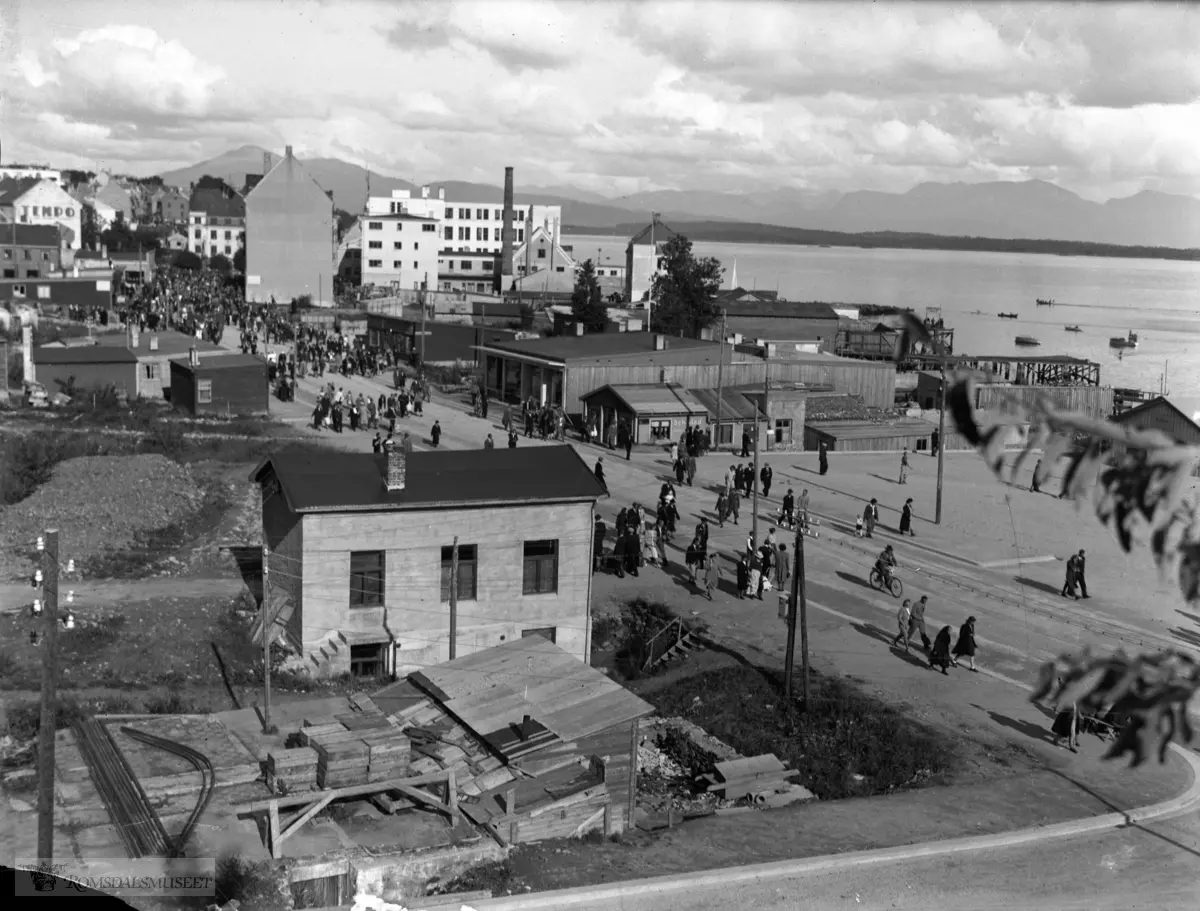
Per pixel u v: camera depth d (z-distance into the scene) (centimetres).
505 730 2941
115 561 4431
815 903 2362
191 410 7506
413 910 2288
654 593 4694
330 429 7306
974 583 4931
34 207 19088
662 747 3481
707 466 7081
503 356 8688
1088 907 2347
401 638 3853
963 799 2969
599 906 2339
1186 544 461
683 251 13150
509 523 3962
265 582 3203
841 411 8400
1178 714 475
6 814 2517
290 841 2514
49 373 7662
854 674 3903
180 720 3027
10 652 3456
